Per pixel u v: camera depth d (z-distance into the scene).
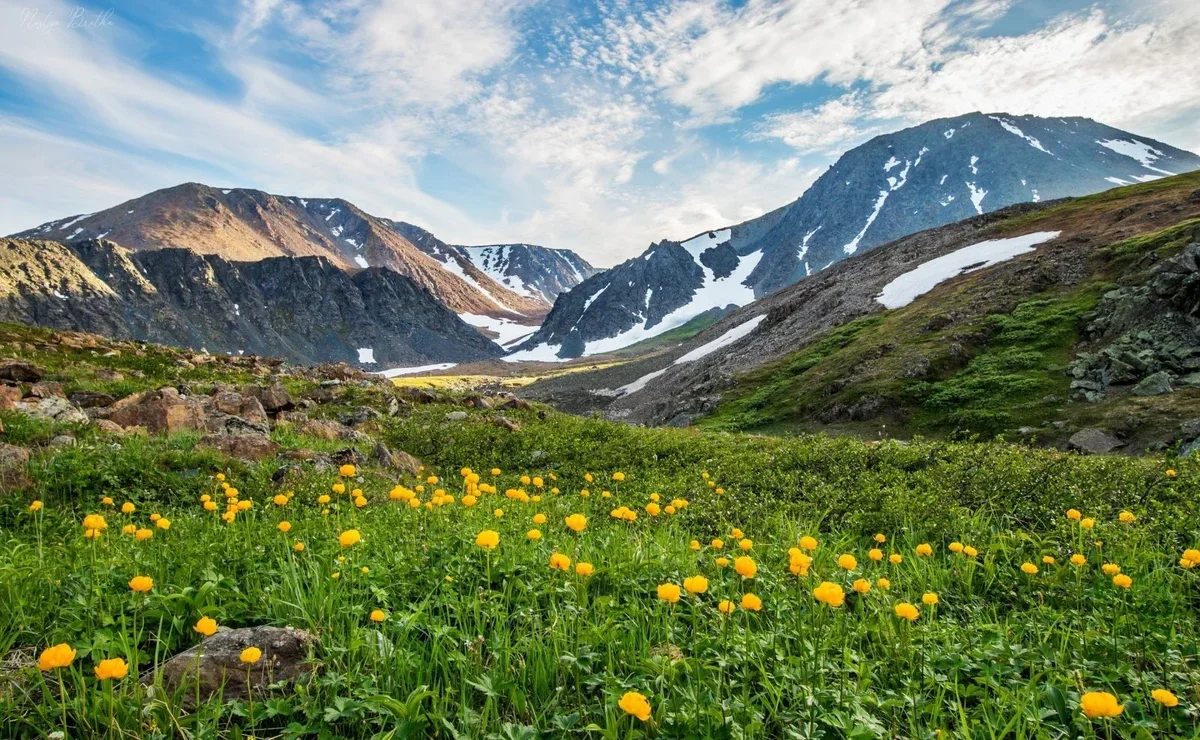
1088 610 5.36
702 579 3.65
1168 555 6.27
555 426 21.62
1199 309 35.31
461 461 17.41
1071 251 58.50
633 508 10.06
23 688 3.33
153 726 3.09
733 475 13.56
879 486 10.93
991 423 35.94
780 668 3.74
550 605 4.48
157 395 14.21
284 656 3.73
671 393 93.06
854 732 3.13
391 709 3.19
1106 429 29.34
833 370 54.91
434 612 4.59
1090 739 3.25
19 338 22.17
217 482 9.92
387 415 21.67
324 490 9.98
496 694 3.40
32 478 8.70
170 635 3.87
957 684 3.77
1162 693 3.15
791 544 7.18
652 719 3.23
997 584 6.09
